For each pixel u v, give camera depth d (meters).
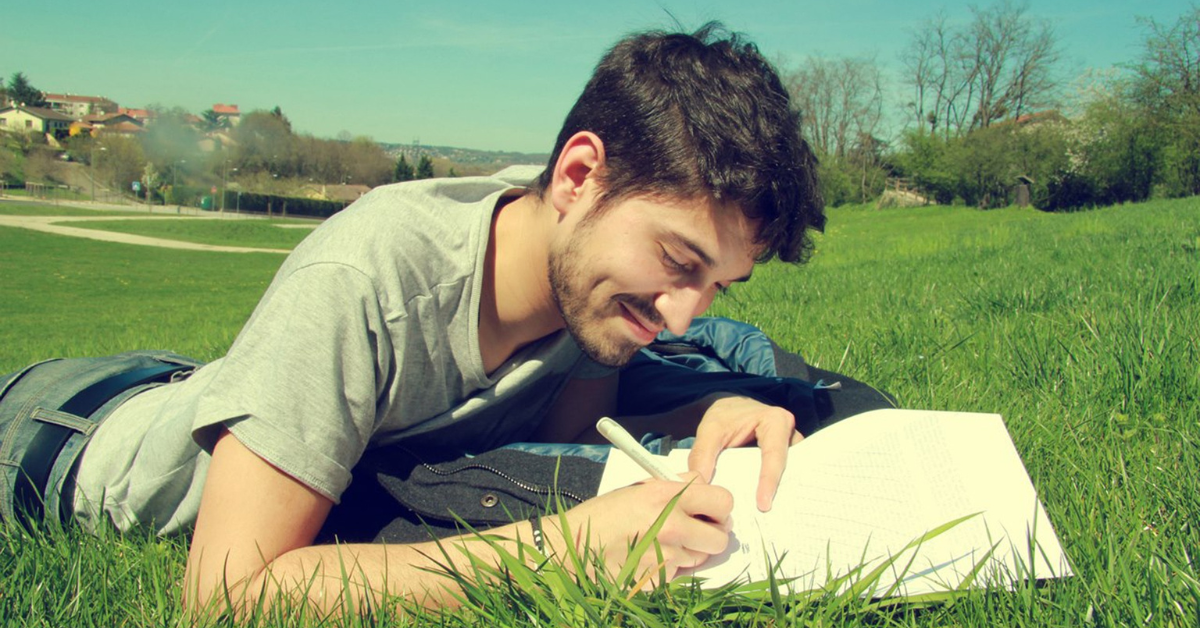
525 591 1.23
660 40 1.41
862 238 20.41
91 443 1.72
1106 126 37.16
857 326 3.90
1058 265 6.50
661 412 2.13
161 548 1.57
